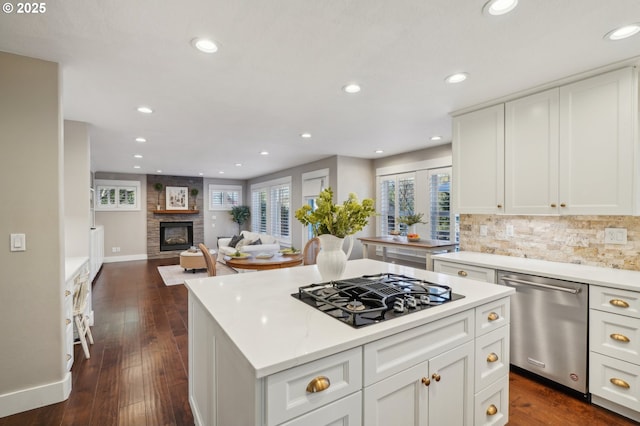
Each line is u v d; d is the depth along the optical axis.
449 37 1.76
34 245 1.99
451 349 1.42
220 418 1.33
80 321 2.77
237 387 1.10
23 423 1.90
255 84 2.41
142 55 1.95
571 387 2.14
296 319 1.30
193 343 1.84
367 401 1.14
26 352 2.00
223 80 2.34
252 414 0.96
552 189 2.40
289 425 0.97
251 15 1.55
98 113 3.09
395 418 1.23
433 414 1.36
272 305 1.48
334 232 1.81
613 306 1.95
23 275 1.97
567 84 2.32
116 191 8.04
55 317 2.07
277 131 3.84
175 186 8.80
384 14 1.55
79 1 1.43
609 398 1.97
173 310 4.11
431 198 4.79
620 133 2.08
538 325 2.29
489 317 1.62
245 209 9.53
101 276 6.17
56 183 2.04
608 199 2.13
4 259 1.92
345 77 2.29
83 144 3.40
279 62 2.06
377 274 2.10
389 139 4.27
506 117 2.68
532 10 1.51
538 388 2.27
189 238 9.10
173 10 1.50
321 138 4.20
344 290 1.59
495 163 2.76
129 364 2.66
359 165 5.71
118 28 1.66
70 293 2.49
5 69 1.91
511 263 2.59
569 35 1.73
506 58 2.01
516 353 2.43
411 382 1.27
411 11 1.52
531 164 2.52
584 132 2.24
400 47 1.87
